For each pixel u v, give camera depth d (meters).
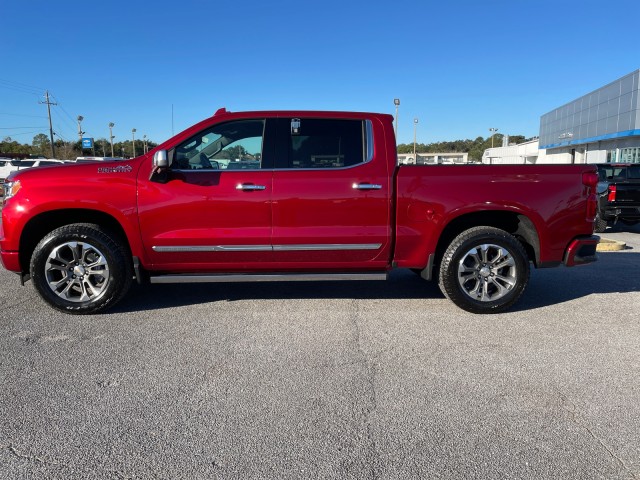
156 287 5.80
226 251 4.62
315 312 4.84
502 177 4.64
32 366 3.56
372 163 4.64
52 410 2.95
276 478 2.35
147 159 4.57
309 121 4.71
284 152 4.67
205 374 3.45
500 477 2.35
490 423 2.82
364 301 5.23
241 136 4.68
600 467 2.43
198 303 5.14
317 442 2.63
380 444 2.62
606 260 7.72
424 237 4.66
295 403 3.04
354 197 4.58
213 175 4.55
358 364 3.62
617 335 4.22
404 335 4.22
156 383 3.31
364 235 4.64
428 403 3.05
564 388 3.24
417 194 4.60
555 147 41.72
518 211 4.65
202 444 2.61
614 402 3.05
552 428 2.77
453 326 4.45
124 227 4.52
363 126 4.72
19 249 4.54
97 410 2.95
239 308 4.96
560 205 4.70
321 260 4.72
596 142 34.25
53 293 4.59
